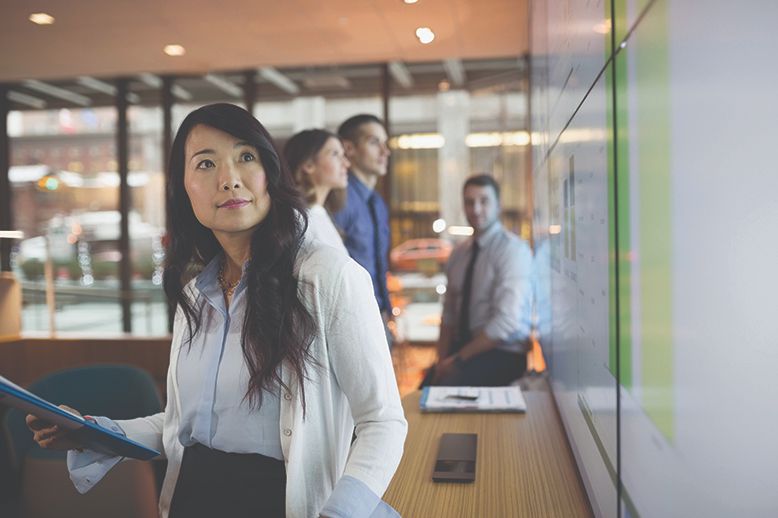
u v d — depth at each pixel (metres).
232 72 6.86
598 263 1.11
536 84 3.01
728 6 0.48
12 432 2.38
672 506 0.65
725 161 0.49
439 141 6.66
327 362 1.16
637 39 0.76
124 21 5.06
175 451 1.31
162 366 4.27
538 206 2.94
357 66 6.70
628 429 0.87
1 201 7.25
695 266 0.56
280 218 1.19
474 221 3.40
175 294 1.31
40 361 4.37
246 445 1.17
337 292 1.14
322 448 1.17
